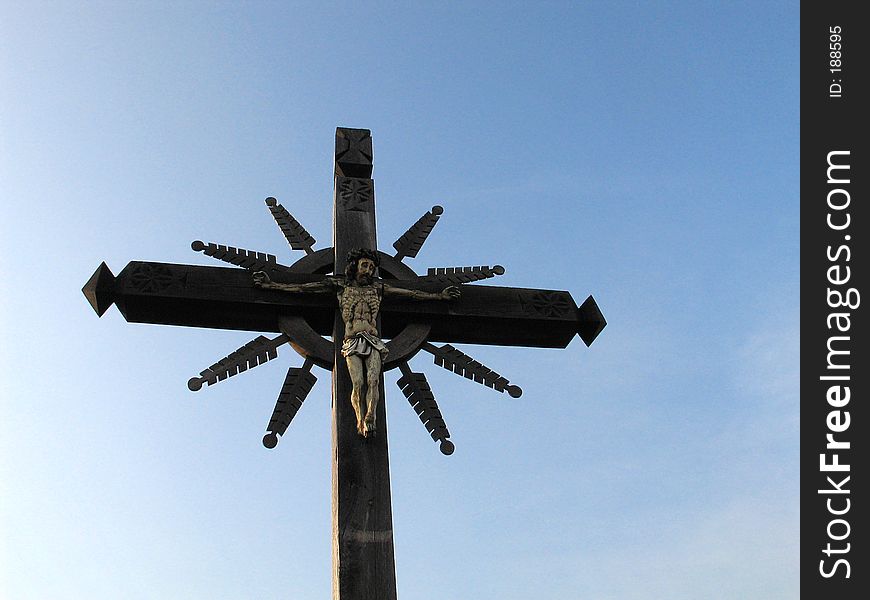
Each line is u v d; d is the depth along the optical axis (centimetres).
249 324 1189
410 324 1200
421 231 1264
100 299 1145
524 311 1227
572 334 1253
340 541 1016
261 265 1192
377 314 1168
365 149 1302
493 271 1252
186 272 1170
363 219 1254
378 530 1027
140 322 1184
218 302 1156
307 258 1222
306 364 1117
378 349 1127
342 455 1067
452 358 1170
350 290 1171
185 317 1177
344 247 1226
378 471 1062
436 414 1115
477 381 1166
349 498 1041
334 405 1109
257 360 1120
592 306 1240
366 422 1074
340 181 1278
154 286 1152
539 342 1266
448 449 1098
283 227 1238
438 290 1208
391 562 1013
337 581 1007
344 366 1129
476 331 1232
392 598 996
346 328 1146
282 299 1169
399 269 1232
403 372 1142
